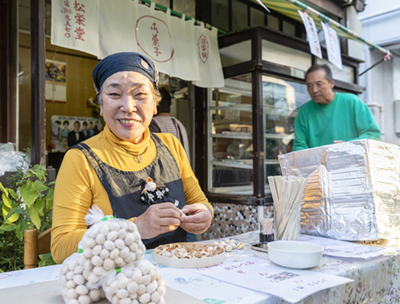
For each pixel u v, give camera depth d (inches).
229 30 122.9
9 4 99.4
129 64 41.8
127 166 44.6
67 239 36.0
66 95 169.6
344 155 44.1
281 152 113.7
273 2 107.2
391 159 45.3
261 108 106.0
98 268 22.7
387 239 42.5
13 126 99.5
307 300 26.9
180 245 39.4
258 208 104.2
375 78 189.3
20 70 97.8
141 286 22.0
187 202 53.2
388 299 37.0
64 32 78.2
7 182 65.2
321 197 45.9
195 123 119.6
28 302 23.7
